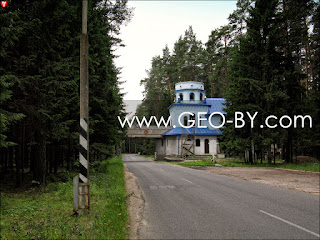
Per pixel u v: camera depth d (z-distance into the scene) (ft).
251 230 20.20
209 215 24.94
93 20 53.06
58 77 36.40
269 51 90.74
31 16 34.42
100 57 56.95
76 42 44.19
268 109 90.79
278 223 21.95
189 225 21.81
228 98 101.09
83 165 24.95
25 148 55.47
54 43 37.63
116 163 97.40
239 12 131.54
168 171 76.38
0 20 25.96
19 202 29.32
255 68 95.76
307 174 63.46
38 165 42.88
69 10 38.14
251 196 34.60
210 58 197.47
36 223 20.84
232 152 99.76
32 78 33.04
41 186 39.91
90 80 53.11
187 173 69.05
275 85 88.58
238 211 26.30
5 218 23.43
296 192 37.68
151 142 257.34
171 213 26.12
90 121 52.90
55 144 52.95
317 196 34.40
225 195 35.55
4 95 26.53
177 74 219.41
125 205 29.40
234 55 102.01
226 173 67.77
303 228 20.56
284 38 93.09
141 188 43.57
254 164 95.30
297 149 110.01
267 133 90.99
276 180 52.13
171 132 158.10
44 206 27.68
